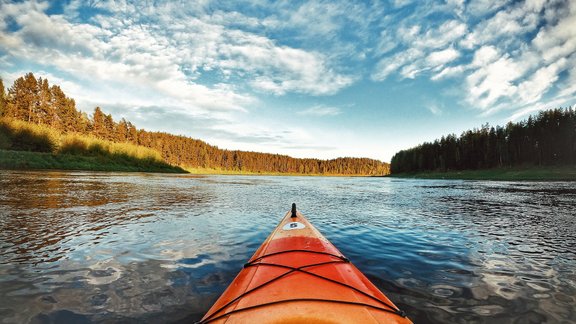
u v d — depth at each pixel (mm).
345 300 2906
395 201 17562
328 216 11719
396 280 4863
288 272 3598
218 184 33844
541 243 7383
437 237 8055
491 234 8422
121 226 8547
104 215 10195
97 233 7625
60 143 61469
